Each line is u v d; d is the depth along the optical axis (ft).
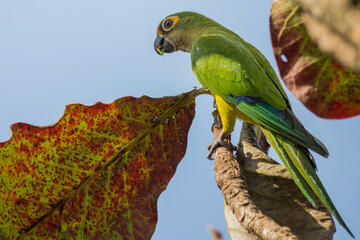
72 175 19.66
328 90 11.85
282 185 17.01
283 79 12.01
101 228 19.97
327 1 7.07
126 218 20.15
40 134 18.86
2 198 18.94
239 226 16.03
